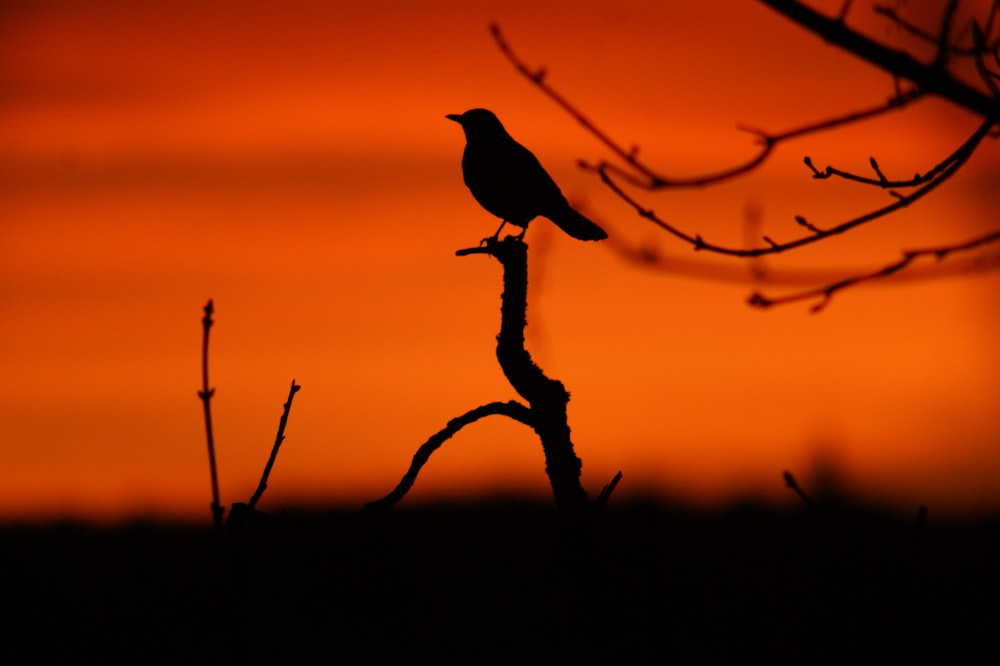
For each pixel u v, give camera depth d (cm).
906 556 1001
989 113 932
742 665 975
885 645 964
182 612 979
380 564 1021
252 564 975
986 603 978
